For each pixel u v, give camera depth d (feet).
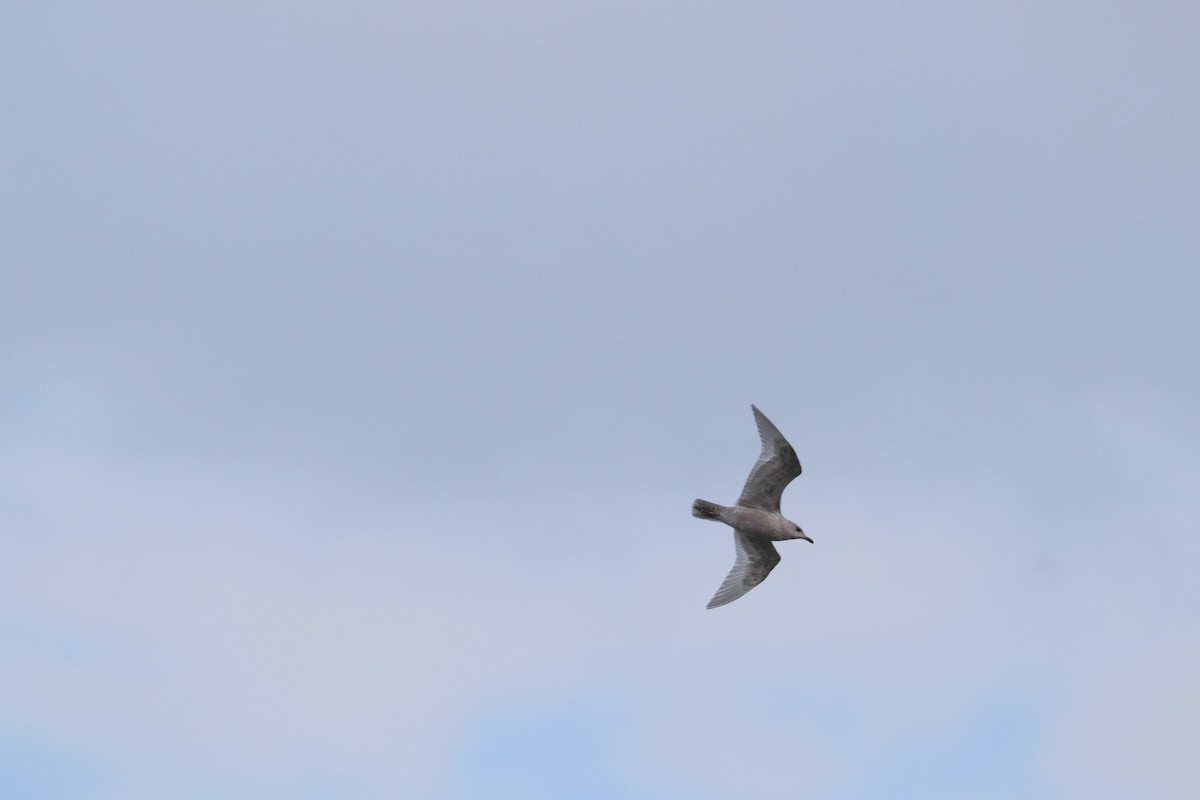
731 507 98.68
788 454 97.86
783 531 96.89
